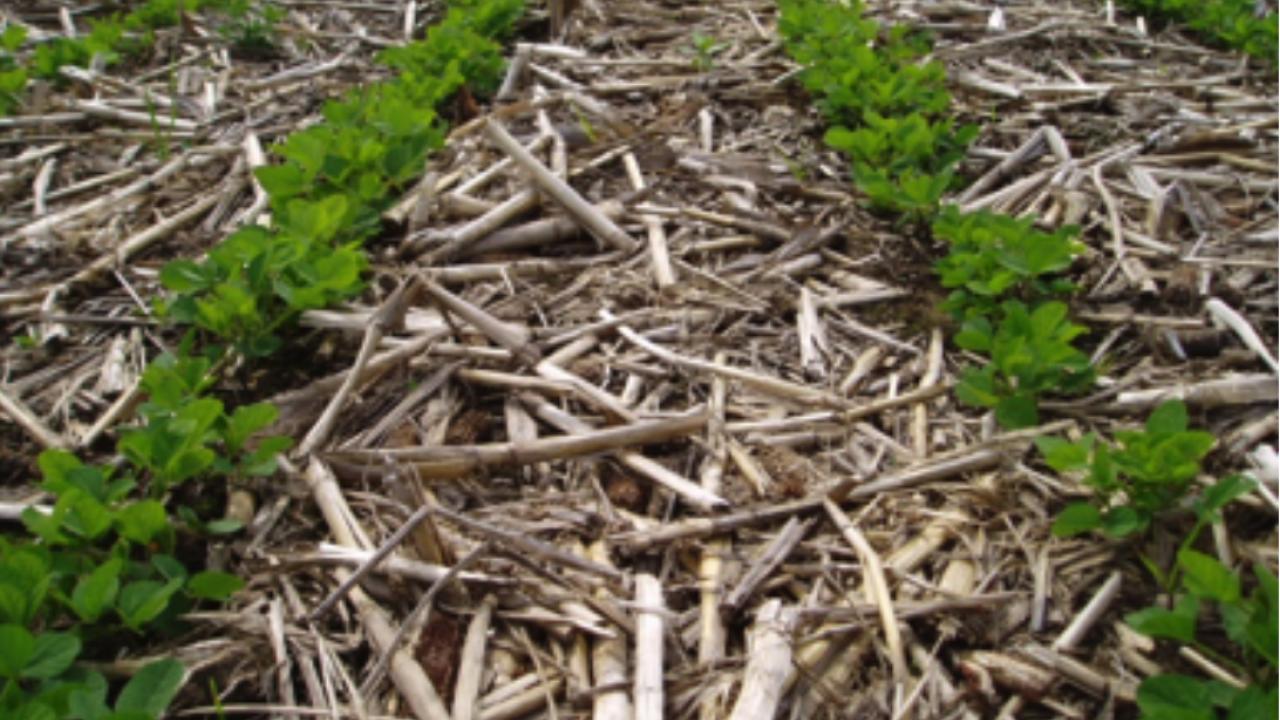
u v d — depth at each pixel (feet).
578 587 2.75
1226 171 4.87
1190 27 6.72
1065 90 5.77
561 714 2.49
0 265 4.36
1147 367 3.62
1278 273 4.04
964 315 3.87
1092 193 4.68
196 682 2.53
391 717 2.48
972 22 6.83
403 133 4.73
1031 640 2.65
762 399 3.53
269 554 2.91
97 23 6.54
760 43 6.47
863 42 6.07
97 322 3.96
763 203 4.73
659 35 6.68
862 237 4.46
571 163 4.99
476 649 2.60
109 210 4.83
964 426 3.40
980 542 2.92
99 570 2.47
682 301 4.01
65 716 2.31
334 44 6.85
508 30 6.88
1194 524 2.87
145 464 2.91
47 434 3.39
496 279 4.17
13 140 5.48
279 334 3.81
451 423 3.44
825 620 2.66
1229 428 3.27
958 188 4.93
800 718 2.48
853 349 3.80
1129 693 2.49
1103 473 2.80
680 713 2.49
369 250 4.41
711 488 3.13
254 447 3.27
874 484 3.11
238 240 3.76
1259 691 2.20
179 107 5.91
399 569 2.75
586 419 3.42
